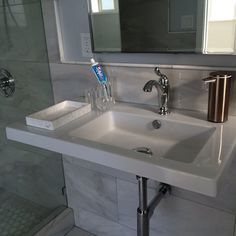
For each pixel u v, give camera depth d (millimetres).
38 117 1121
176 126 1083
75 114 1139
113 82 1329
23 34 1511
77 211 1771
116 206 1563
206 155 800
